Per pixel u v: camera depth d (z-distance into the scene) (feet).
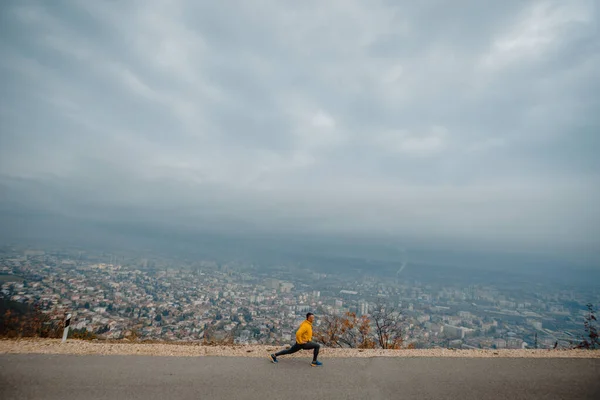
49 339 28.89
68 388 19.69
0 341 27.37
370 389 20.84
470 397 20.10
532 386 21.83
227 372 22.90
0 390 19.03
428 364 25.39
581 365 25.71
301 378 22.24
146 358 24.99
